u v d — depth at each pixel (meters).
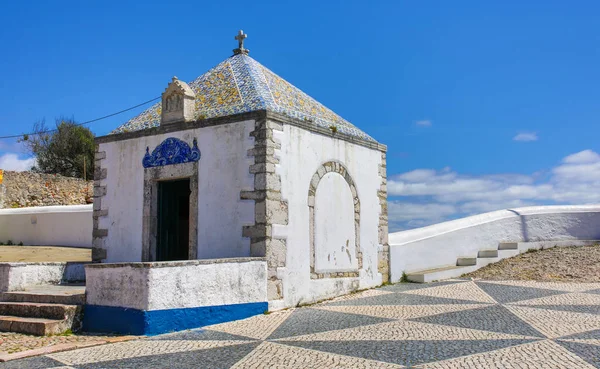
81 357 8.04
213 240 12.36
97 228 14.34
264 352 8.05
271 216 11.81
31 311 10.55
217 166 12.51
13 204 27.77
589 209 19.81
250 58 15.41
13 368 7.49
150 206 13.51
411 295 13.31
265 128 11.93
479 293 13.02
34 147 43.00
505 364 7.05
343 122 15.45
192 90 13.65
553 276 15.11
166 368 7.32
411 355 7.66
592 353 7.43
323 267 13.26
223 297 10.61
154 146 13.67
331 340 8.73
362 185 15.04
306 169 13.01
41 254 20.77
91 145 42.78
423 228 17.48
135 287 9.62
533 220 19.38
